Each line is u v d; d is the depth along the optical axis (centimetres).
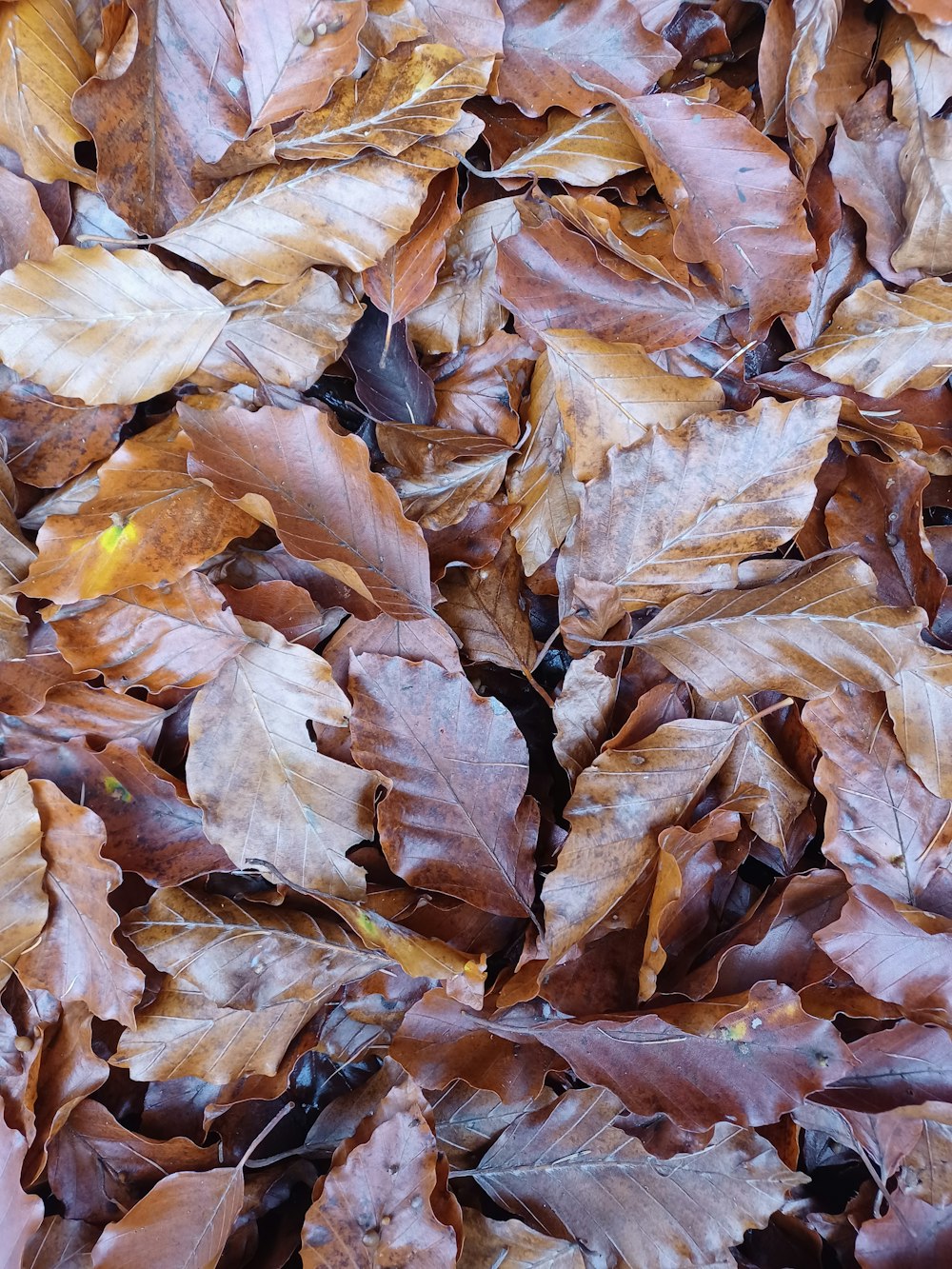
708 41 44
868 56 43
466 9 40
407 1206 39
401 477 43
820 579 42
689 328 42
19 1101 40
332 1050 41
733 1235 41
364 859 41
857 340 43
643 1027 39
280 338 41
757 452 41
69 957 40
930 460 43
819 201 43
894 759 42
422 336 43
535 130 43
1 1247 39
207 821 39
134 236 41
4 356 39
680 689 42
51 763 40
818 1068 39
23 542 40
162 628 39
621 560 42
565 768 41
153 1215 39
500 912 40
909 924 40
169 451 40
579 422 42
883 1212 41
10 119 39
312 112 40
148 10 39
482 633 42
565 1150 42
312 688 39
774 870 44
